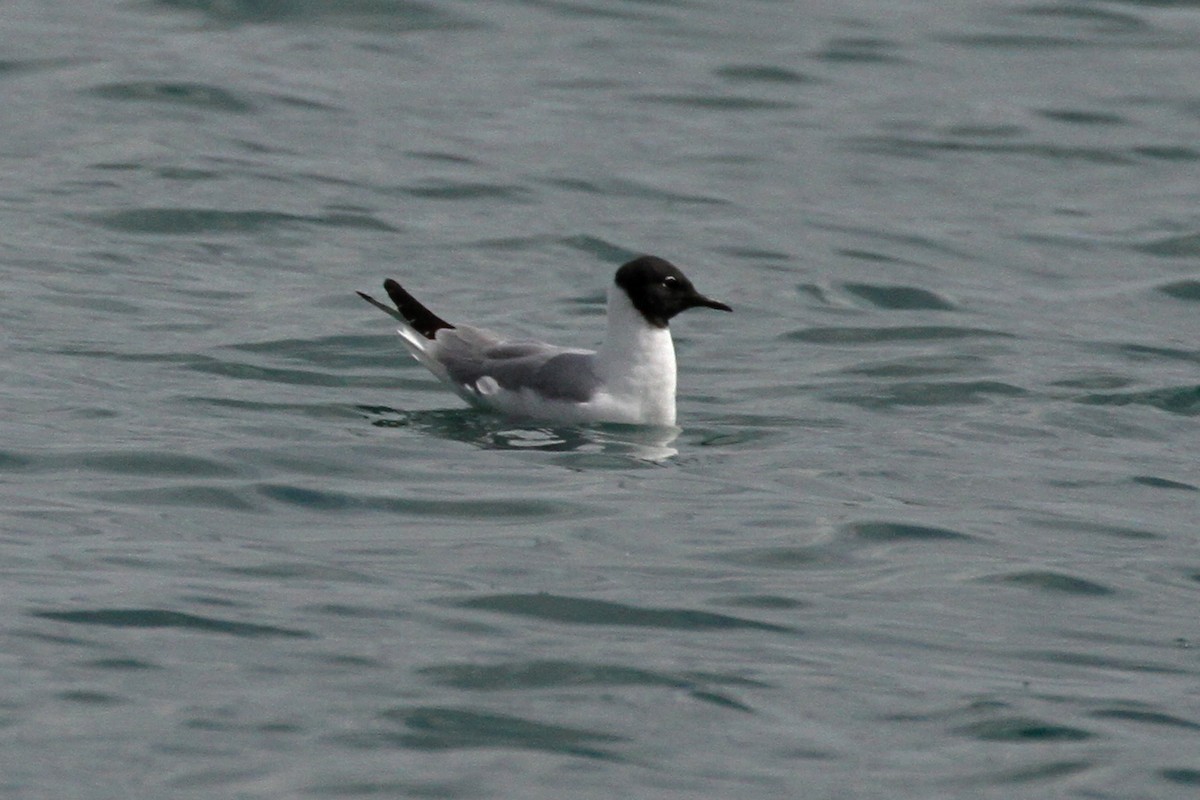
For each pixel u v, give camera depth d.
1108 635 11.49
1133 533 13.47
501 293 20.20
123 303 18.84
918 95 28.45
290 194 22.89
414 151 24.84
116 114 25.44
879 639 11.27
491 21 31.06
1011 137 26.80
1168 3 33.72
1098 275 21.72
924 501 14.07
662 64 29.42
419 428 15.61
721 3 33.00
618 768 9.39
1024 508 13.99
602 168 24.67
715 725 9.95
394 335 18.42
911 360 18.34
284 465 14.34
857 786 9.29
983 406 16.91
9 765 9.12
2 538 12.37
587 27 31.14
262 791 8.98
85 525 12.74
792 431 15.98
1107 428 16.31
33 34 28.66
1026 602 12.03
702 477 14.52
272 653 10.62
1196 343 19.28
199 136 24.80
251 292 19.61
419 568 12.20
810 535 13.16
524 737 9.70
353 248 21.39
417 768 9.28
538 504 13.67
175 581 11.70
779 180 24.66
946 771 9.48
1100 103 28.39
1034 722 10.09
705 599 11.83
